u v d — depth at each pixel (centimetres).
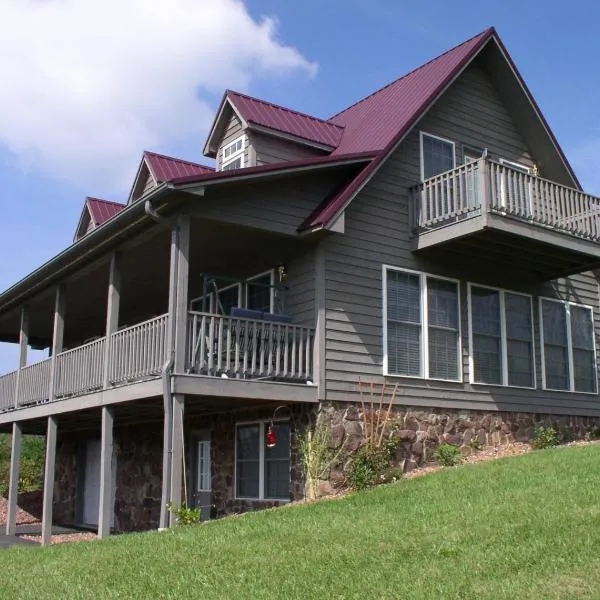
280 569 789
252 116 1553
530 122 1720
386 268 1437
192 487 1582
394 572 733
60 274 1606
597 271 1823
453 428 1473
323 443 1282
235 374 1245
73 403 1470
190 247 1424
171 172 1612
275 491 1369
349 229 1399
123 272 1641
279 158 1580
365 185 1426
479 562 725
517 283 1650
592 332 1791
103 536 1280
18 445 1788
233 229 1305
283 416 1370
